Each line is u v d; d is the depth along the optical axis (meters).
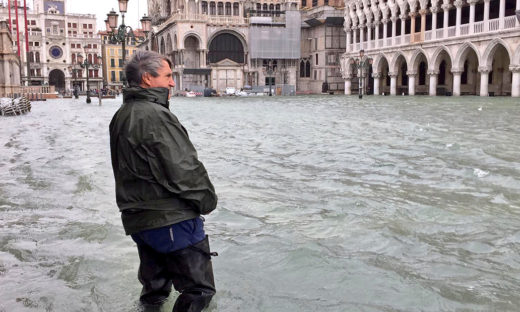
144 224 2.86
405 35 55.19
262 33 73.56
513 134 13.30
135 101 2.94
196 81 72.69
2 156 10.53
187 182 2.84
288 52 75.12
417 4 53.53
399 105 30.38
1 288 3.72
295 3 79.19
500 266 4.07
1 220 5.55
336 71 74.56
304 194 6.74
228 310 3.28
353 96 58.25
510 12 49.34
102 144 12.45
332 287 3.65
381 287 3.64
